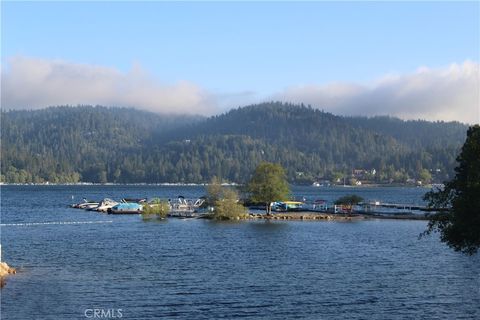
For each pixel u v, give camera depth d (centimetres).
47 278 5841
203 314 4597
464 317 4572
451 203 4872
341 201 16075
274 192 14000
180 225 12012
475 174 4562
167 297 5109
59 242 8994
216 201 13650
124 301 4953
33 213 16112
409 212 15925
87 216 14875
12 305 4756
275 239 9438
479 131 4850
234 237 9725
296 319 4484
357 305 4900
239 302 4969
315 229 11219
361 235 10156
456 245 4925
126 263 6856
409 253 7875
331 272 6353
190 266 6675
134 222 12794
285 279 5925
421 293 5347
